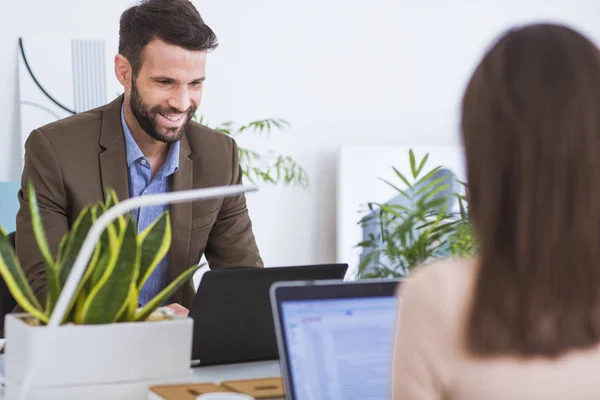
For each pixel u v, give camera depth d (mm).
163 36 2416
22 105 4797
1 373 1868
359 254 5438
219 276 1894
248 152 5355
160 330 1563
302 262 5512
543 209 999
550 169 997
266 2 5375
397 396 1109
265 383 1681
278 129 5430
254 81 5363
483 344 1045
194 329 1912
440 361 1082
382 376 1429
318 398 1384
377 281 1471
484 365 1060
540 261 1008
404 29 5723
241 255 2721
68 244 1526
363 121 5637
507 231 1032
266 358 2029
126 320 1574
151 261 1610
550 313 1028
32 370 1260
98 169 2541
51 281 1498
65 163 2488
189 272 1645
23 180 2506
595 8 6234
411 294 1121
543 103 1001
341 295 1440
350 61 5594
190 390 1531
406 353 1103
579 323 1036
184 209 2602
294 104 5465
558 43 1023
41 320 1530
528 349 1041
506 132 1019
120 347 1521
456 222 3256
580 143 995
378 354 1436
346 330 1430
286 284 1409
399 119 5727
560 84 1004
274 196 5438
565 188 998
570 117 995
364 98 5637
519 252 1016
